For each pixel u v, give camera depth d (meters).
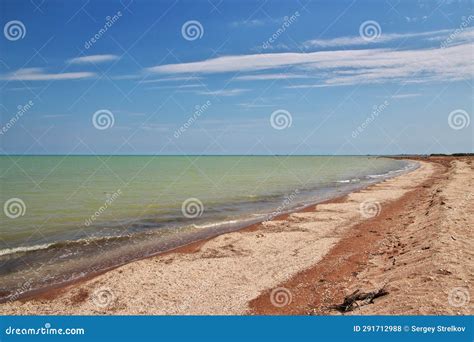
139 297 12.85
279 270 15.27
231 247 18.91
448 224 17.08
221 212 29.72
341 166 109.06
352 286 12.75
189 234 22.38
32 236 21.52
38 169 88.56
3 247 19.19
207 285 13.81
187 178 63.41
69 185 48.97
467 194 27.25
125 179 60.09
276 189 46.28
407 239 17.55
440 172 63.91
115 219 26.58
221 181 57.75
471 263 11.94
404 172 72.50
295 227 23.39
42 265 16.55
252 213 29.23
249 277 14.59
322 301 11.95
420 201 29.78
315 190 44.78
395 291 10.97
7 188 44.81
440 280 10.86
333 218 25.89
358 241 19.33
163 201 35.16
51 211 29.36
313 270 15.12
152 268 15.76
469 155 153.38
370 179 59.78
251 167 107.50
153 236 21.86
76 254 18.22
